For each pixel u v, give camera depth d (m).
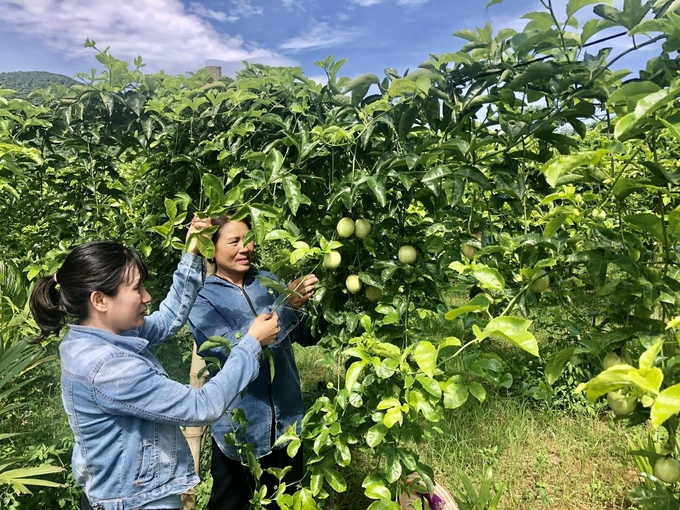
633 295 1.39
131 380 1.41
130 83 2.77
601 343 1.37
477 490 2.80
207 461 2.91
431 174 1.57
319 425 1.72
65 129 2.85
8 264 3.18
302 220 2.21
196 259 1.89
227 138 2.42
